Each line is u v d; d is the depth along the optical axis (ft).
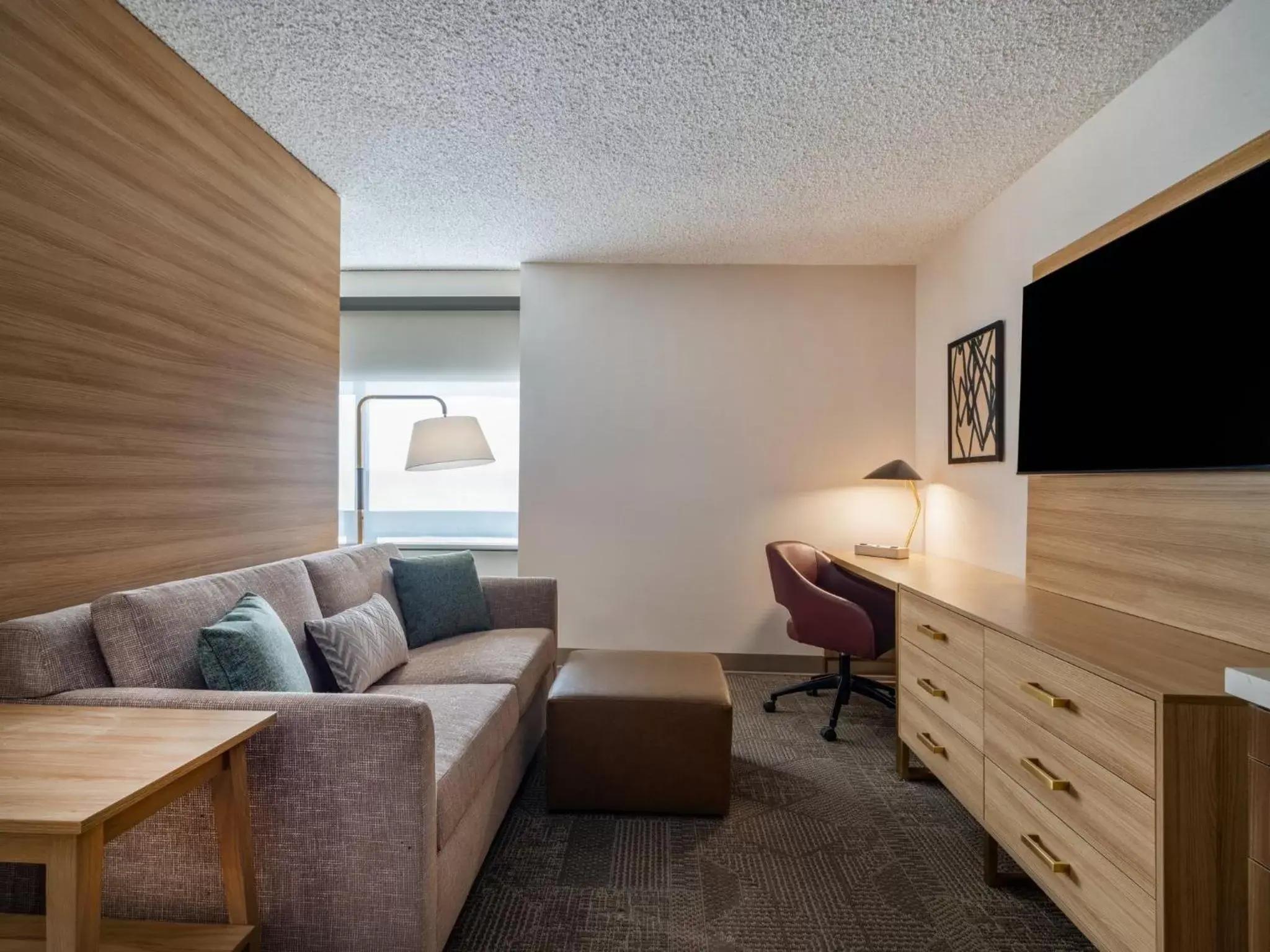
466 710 6.39
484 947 5.20
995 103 7.68
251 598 6.09
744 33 6.57
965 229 11.18
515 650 8.62
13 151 5.11
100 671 5.06
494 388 15.16
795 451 13.39
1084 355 7.17
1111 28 6.35
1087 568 7.16
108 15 5.98
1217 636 5.42
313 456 9.40
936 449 12.28
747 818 7.34
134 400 6.29
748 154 9.00
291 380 8.92
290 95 7.62
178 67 6.85
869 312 13.38
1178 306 5.81
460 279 14.40
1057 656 5.03
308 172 9.40
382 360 14.96
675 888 6.02
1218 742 3.88
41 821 2.93
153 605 5.31
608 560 13.52
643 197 10.42
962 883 6.14
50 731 4.00
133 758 3.60
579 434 13.55
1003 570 9.63
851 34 6.57
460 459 10.07
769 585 13.37
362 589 8.46
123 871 4.44
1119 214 7.42
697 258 13.15
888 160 9.09
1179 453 5.73
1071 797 4.80
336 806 4.40
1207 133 6.17
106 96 5.95
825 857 6.56
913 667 8.07
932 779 8.32
